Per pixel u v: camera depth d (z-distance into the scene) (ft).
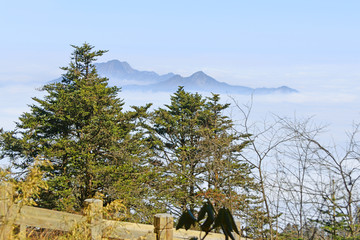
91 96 100.68
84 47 118.62
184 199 60.54
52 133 104.12
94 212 15.97
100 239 16.16
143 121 114.21
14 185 13.10
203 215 8.47
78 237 15.31
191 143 106.42
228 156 32.30
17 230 15.28
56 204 76.69
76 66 119.44
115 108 112.78
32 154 91.40
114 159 101.55
